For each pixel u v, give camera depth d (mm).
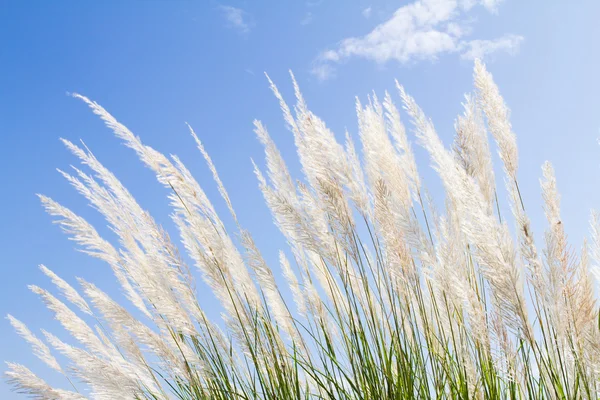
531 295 2699
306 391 3102
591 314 2551
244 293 3104
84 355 3018
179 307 2982
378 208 2842
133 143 3027
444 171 2865
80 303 3258
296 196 3234
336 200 2949
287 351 3088
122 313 2988
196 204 3084
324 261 3115
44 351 3275
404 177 2980
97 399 2986
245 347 3008
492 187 2846
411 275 2861
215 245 3074
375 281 3021
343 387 3012
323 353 3086
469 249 2963
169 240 3025
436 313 2943
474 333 2684
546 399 2744
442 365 2881
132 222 3168
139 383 3053
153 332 2994
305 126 3035
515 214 2711
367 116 3027
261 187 3039
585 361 2576
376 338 2975
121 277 3279
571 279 2551
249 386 3064
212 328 3059
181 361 3006
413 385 2916
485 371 2822
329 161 2967
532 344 2594
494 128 2826
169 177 3049
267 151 3254
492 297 2662
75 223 3074
